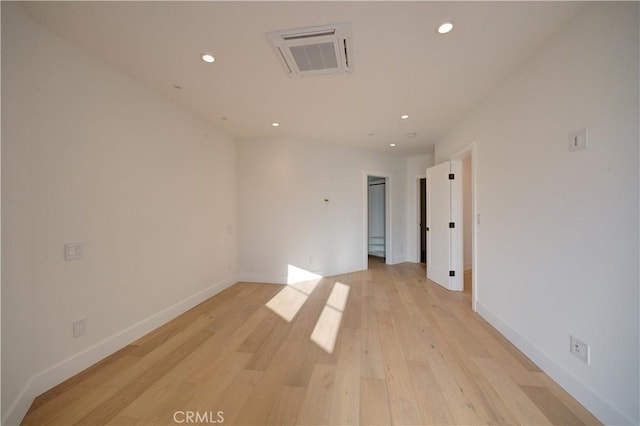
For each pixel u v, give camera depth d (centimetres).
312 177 457
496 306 257
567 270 167
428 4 153
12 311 147
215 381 180
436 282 429
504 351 217
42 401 160
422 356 210
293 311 309
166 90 263
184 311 307
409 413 151
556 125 177
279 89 260
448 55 203
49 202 173
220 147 390
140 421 146
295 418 148
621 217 133
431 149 521
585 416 147
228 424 144
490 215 268
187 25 171
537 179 196
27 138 159
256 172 437
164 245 278
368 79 240
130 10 157
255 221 438
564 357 170
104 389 172
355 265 513
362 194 523
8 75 149
